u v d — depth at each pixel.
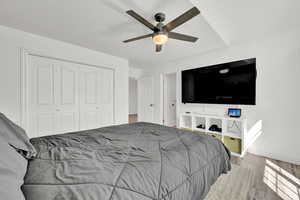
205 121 3.18
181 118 3.68
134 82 8.97
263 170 2.12
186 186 0.97
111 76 3.73
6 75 2.25
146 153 1.12
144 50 3.31
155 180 0.83
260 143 2.66
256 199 1.53
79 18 2.00
